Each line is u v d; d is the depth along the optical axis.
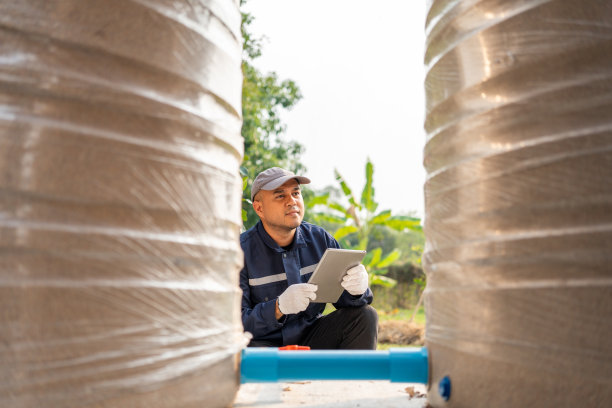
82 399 1.10
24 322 1.07
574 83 1.25
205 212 1.36
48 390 1.08
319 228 3.40
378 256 10.69
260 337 3.01
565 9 1.28
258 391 1.84
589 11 1.25
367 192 10.74
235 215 1.53
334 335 3.09
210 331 1.35
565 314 1.20
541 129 1.27
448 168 1.47
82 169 1.14
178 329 1.26
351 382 2.00
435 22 1.60
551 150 1.25
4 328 1.06
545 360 1.22
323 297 2.93
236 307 1.51
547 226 1.24
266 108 18.91
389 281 10.94
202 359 1.31
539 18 1.30
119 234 1.17
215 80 1.42
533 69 1.30
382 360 1.58
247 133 16.44
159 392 1.21
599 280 1.17
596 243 1.18
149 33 1.25
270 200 3.11
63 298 1.10
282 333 3.08
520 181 1.29
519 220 1.28
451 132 1.47
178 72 1.30
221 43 1.46
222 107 1.47
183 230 1.29
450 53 1.50
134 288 1.18
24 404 1.06
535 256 1.25
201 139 1.36
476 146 1.38
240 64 1.62
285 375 1.57
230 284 1.47
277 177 3.12
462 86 1.43
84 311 1.12
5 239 1.07
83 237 1.13
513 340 1.27
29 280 1.08
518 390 1.25
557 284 1.22
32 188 1.09
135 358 1.17
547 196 1.25
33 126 1.10
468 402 1.36
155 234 1.23
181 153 1.29
